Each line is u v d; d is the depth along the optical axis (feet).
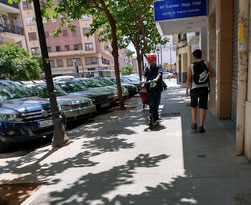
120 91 34.78
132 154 14.73
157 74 20.43
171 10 26.71
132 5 47.65
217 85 21.07
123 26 51.16
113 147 16.61
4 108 18.89
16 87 23.89
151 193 9.75
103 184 11.06
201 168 11.55
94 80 44.27
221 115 20.83
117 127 23.07
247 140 11.71
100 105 32.73
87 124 26.35
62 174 12.78
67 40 172.45
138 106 37.40
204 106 17.26
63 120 22.62
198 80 16.99
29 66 71.05
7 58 67.41
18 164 15.06
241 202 8.44
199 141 15.61
